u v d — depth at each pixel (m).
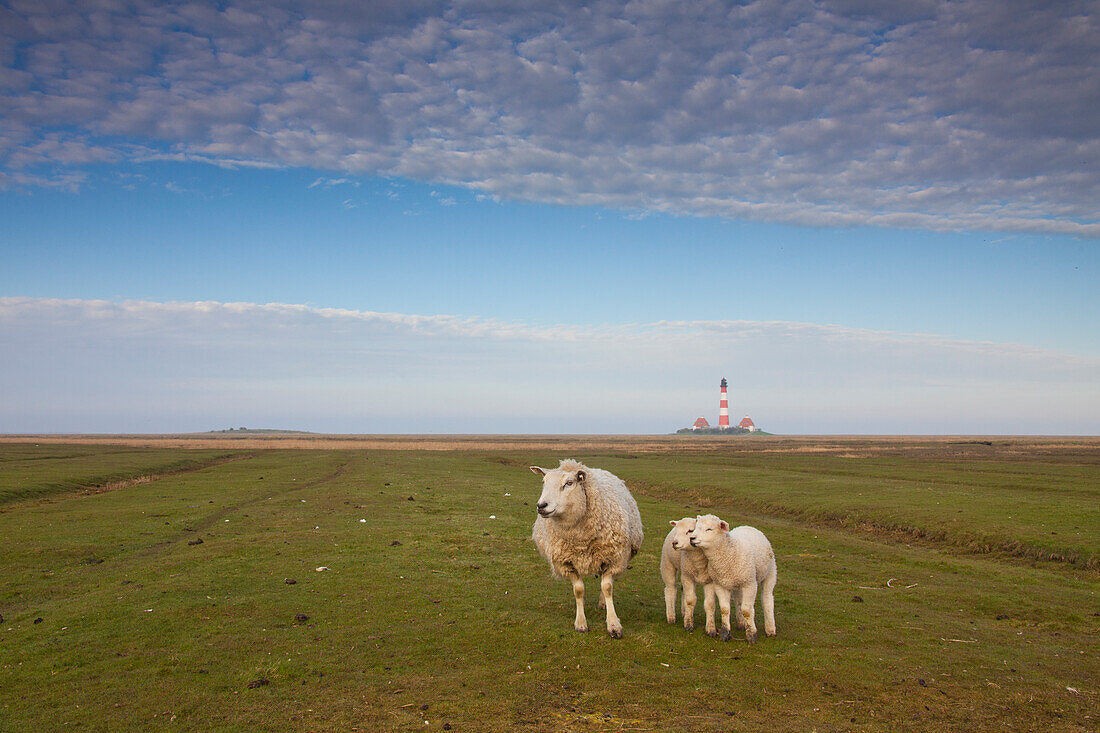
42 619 10.97
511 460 65.38
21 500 28.84
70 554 16.53
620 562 10.71
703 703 7.73
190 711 7.48
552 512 10.22
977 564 17.98
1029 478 38.06
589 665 8.95
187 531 20.19
